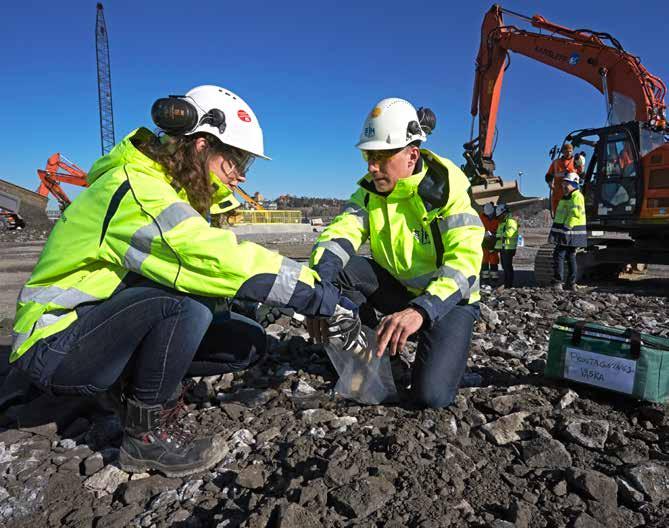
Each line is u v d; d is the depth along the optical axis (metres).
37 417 2.58
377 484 1.80
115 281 1.96
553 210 9.60
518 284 9.53
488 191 10.34
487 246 9.84
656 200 8.34
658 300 6.61
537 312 5.52
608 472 1.99
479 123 11.02
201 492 1.93
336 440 2.22
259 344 2.48
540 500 1.81
